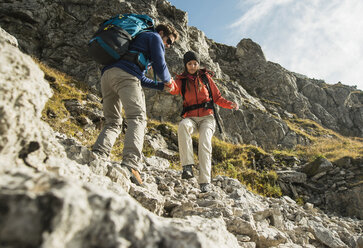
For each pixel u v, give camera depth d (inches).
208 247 38.3
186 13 825.5
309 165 372.5
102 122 363.6
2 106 39.1
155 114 595.2
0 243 23.7
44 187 29.2
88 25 652.1
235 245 64.2
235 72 1076.5
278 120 745.0
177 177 152.9
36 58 575.5
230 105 134.8
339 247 118.0
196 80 129.9
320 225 141.0
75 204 26.8
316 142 724.7
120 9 660.1
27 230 24.4
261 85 1034.1
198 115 129.3
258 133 700.7
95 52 92.4
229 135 647.1
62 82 485.4
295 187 345.7
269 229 105.4
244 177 337.1
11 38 87.0
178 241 33.4
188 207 97.8
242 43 1136.8
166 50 658.2
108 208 30.4
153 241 32.3
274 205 143.3
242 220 93.7
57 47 625.0
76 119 344.8
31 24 613.9
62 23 650.2
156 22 711.1
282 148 677.9
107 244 28.7
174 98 612.7
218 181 163.8
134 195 84.7
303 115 988.6
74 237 27.4
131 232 31.4
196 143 403.5
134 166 93.4
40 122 50.1
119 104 105.7
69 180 30.9
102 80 100.3
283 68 1108.5
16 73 42.4
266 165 410.9
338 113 1118.4
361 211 291.9
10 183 28.7
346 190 315.9
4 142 40.0
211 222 61.3
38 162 47.5
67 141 78.3
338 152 501.4
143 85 114.6
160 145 384.5
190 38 850.1
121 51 92.2
